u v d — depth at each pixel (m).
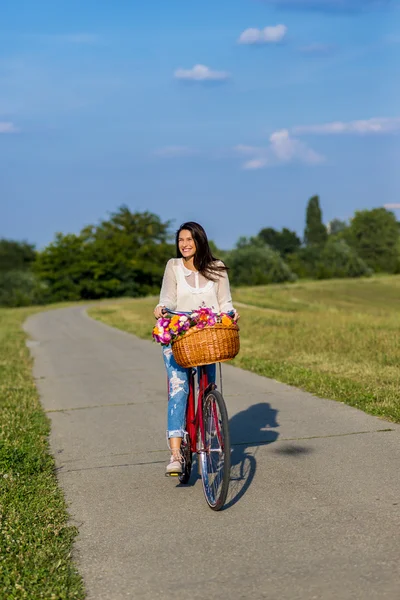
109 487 5.75
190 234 5.29
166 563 4.11
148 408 9.27
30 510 5.07
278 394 9.52
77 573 4.01
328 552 4.07
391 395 8.56
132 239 103.75
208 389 5.22
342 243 114.94
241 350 14.96
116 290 92.31
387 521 4.51
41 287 90.81
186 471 5.57
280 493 5.26
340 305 58.88
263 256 102.06
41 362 15.90
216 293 5.35
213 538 4.46
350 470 5.73
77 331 26.41
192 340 4.87
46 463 6.45
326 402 8.71
